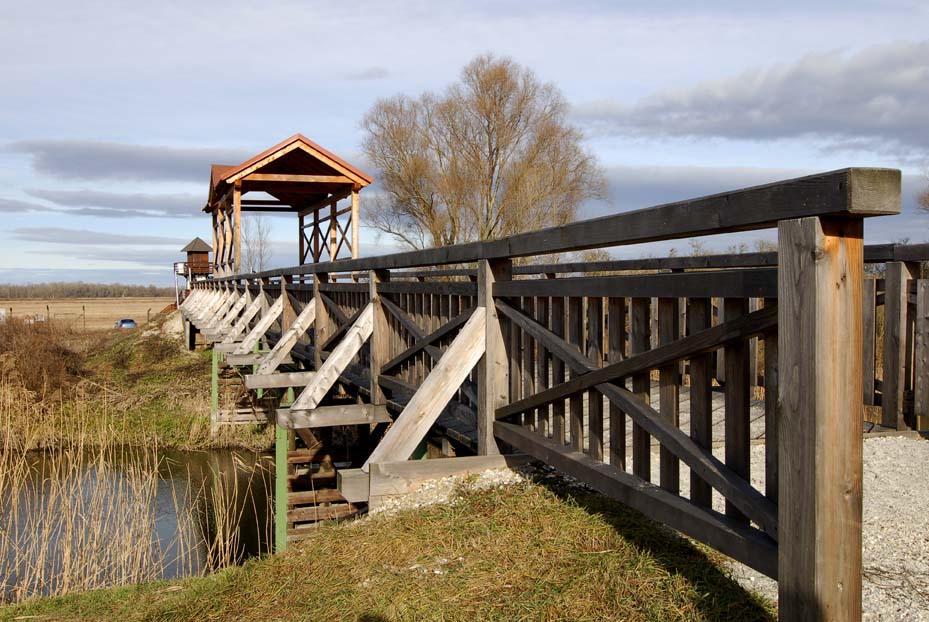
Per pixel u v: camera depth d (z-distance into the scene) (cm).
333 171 1770
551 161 3073
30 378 1970
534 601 269
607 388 322
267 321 1025
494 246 409
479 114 3086
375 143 3234
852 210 185
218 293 1911
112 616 354
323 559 337
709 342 258
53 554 615
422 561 317
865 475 402
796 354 204
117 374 2328
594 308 344
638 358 298
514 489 385
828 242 198
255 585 325
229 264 1892
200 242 3838
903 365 491
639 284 299
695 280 264
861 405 203
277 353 776
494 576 293
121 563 594
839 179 188
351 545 345
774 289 224
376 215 3344
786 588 210
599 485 325
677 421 291
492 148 3141
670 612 249
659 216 267
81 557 585
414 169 3152
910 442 464
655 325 719
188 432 1658
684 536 307
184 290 3794
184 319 2608
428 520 359
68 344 2534
